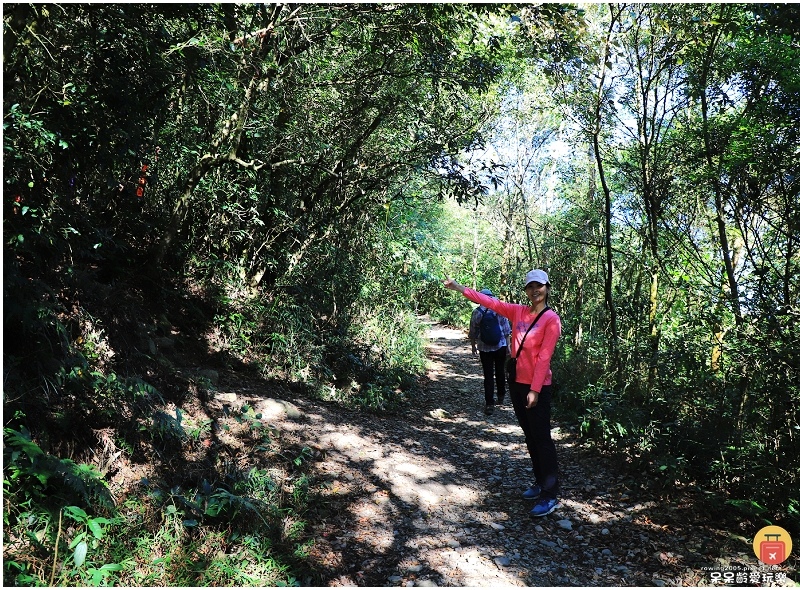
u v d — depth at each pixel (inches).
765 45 201.5
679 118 246.5
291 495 153.9
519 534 150.1
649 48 238.2
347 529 146.1
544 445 162.4
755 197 205.2
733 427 174.1
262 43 217.5
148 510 127.2
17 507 108.4
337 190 309.9
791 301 174.1
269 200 285.6
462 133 297.6
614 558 138.2
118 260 217.2
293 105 274.8
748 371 172.7
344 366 300.2
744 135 208.4
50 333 142.9
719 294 206.2
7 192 137.1
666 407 197.5
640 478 180.5
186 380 188.1
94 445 136.5
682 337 206.4
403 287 412.2
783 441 156.5
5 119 134.4
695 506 160.9
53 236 154.9
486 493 177.8
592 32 237.6
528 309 169.9
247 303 265.6
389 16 242.8
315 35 237.6
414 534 147.2
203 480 142.2
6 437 109.9
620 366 252.1
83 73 167.8
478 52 281.7
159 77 174.9
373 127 299.1
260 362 247.1
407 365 354.6
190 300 249.1
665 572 130.6
